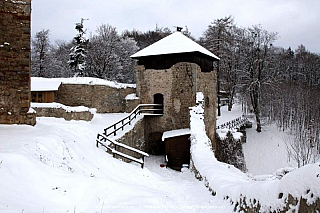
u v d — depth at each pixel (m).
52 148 7.53
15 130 8.48
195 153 10.62
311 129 26.05
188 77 16.98
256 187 3.98
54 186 5.10
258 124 30.27
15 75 9.27
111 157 9.79
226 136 21.22
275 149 26.53
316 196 2.54
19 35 9.22
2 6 9.02
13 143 6.61
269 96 33.88
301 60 53.50
